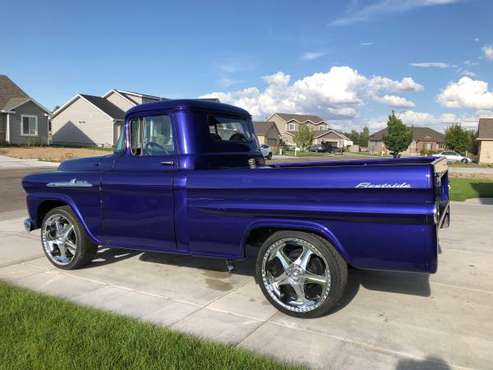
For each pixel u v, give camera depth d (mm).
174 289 4984
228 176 4332
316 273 4117
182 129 4812
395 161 5000
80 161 5742
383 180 3566
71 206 5562
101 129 47688
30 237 7531
